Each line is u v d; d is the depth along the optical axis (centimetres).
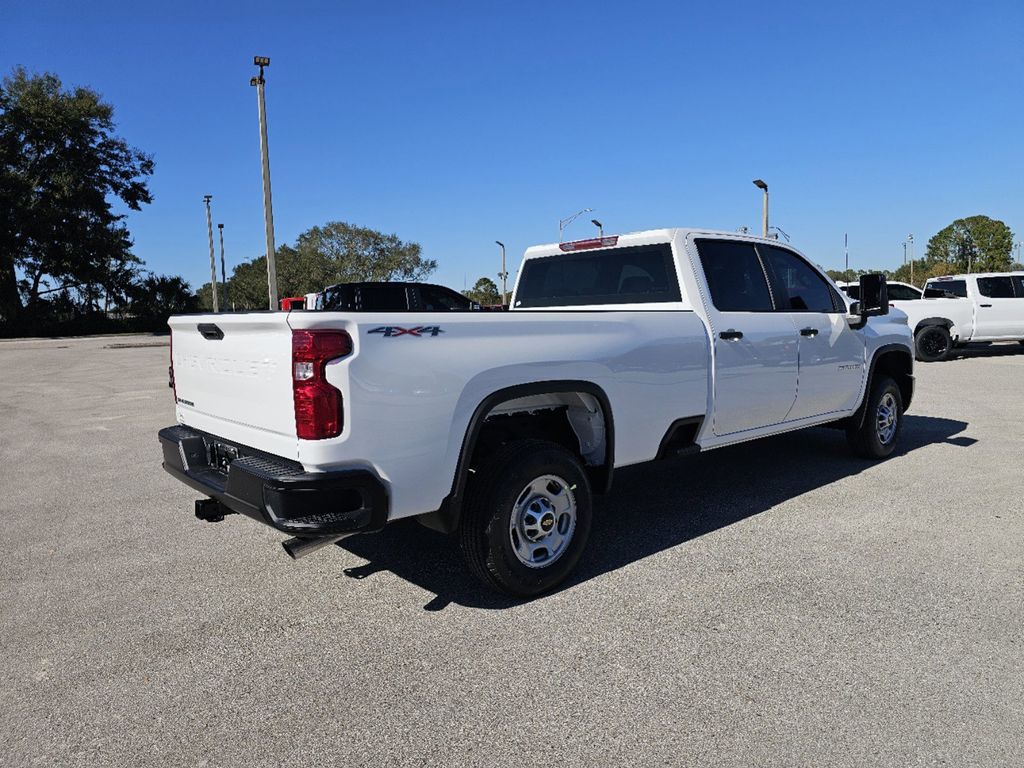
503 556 368
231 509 373
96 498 611
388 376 324
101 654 338
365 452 320
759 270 552
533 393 378
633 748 258
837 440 771
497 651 331
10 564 457
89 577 432
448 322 346
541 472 377
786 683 297
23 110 4403
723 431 508
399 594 397
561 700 289
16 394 1352
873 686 294
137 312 5131
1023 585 387
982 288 1611
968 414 918
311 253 6831
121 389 1388
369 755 259
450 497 354
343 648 338
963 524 486
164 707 293
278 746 265
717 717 275
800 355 560
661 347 447
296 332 313
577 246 562
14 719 287
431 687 302
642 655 323
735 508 532
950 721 269
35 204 4409
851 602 370
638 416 436
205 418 402
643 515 522
